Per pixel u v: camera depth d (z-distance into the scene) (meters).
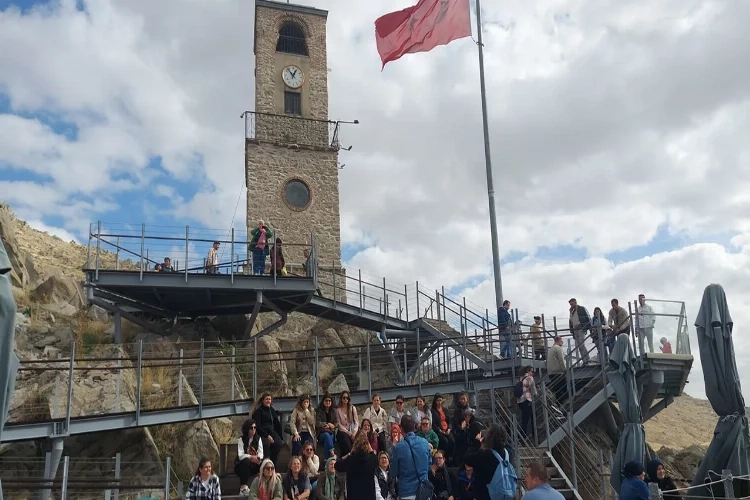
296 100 33.03
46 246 28.91
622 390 12.77
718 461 10.88
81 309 22.19
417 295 24.33
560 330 18.41
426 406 13.85
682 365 17.16
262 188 30.59
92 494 14.04
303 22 34.25
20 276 21.53
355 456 9.30
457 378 18.78
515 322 19.14
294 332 25.53
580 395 17.33
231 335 23.64
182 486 14.48
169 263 21.17
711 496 10.30
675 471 21.23
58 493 13.21
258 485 10.47
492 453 8.77
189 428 16.73
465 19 21.86
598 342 17.84
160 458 16.05
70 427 13.59
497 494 8.40
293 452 12.38
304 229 30.59
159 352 19.69
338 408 13.29
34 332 19.00
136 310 22.41
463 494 10.49
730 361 11.20
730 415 11.05
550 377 18.11
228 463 14.48
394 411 13.89
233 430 18.61
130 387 16.73
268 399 13.20
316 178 31.48
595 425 19.23
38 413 14.84
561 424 16.12
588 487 16.48
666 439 28.27
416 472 9.47
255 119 31.73
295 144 31.44
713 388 11.23
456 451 12.60
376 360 23.56
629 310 17.22
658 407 18.56
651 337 17.06
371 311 23.45
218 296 21.83
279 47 33.97
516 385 16.16
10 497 13.12
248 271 23.34
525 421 16.02
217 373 19.50
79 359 14.19
